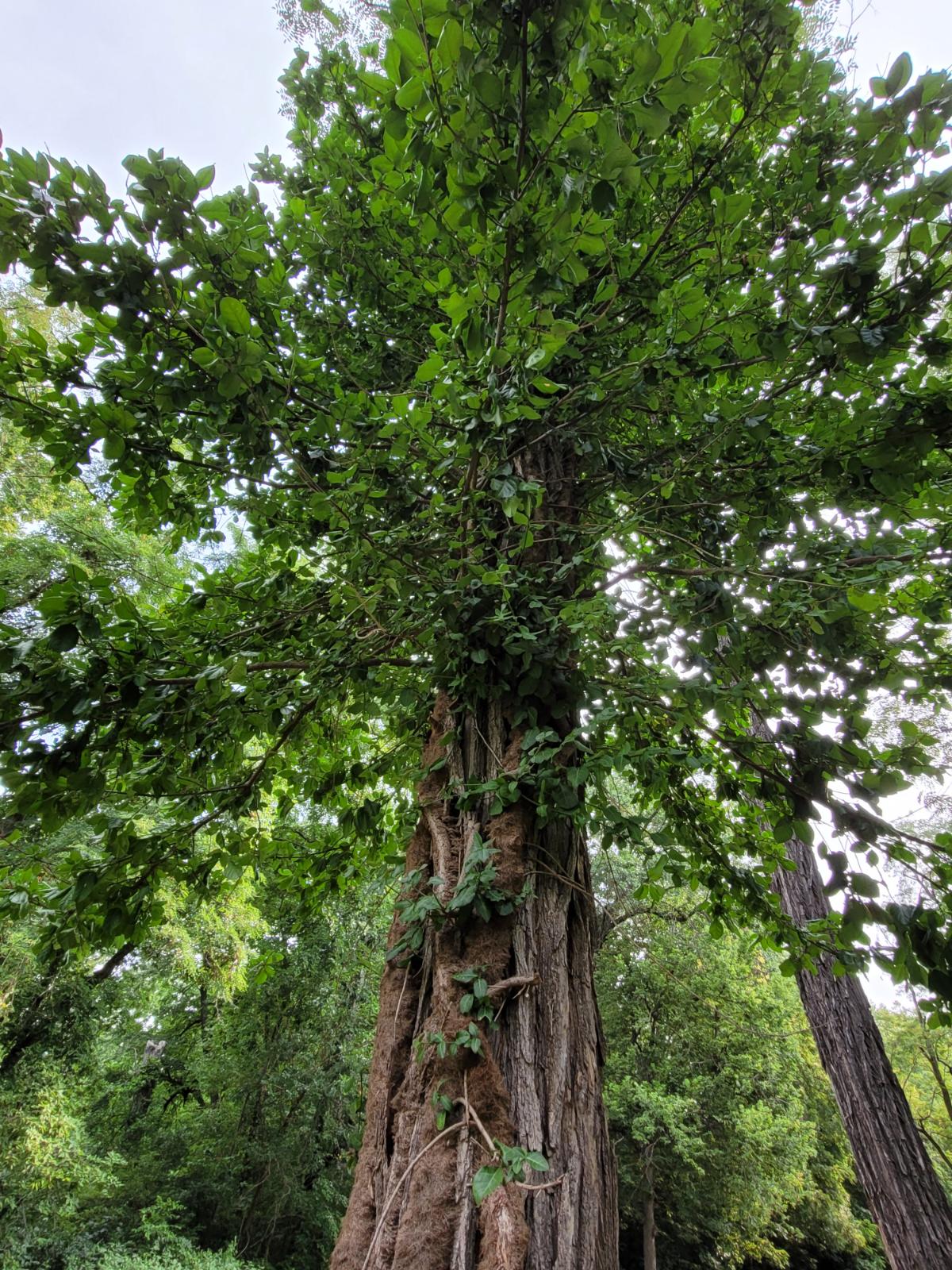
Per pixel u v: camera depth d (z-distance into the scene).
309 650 2.75
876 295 1.83
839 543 2.50
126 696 1.90
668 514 2.91
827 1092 13.65
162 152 1.66
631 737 3.05
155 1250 9.87
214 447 2.55
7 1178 8.06
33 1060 8.85
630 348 2.56
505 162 1.35
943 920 1.94
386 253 3.21
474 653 2.37
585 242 1.46
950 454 2.30
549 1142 1.68
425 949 2.07
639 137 1.45
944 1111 12.31
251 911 10.22
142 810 2.69
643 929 9.59
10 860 2.27
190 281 1.89
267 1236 11.67
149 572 8.27
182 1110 14.42
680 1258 13.08
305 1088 11.71
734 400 2.68
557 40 1.16
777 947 3.22
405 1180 1.61
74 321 8.46
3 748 1.72
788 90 2.08
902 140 1.67
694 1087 11.28
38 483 8.59
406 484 2.35
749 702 2.87
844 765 2.33
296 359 2.26
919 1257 4.10
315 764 3.57
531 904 2.05
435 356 1.74
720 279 2.13
